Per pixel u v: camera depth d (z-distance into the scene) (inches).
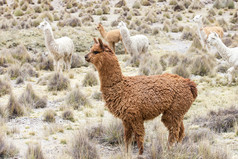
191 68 539.5
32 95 388.2
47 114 325.4
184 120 327.0
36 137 274.1
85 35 862.5
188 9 1307.8
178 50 782.5
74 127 306.5
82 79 530.0
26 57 639.1
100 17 1136.2
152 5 1375.5
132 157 215.3
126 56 694.5
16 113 337.7
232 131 284.2
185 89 218.5
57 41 550.6
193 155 216.7
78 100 381.7
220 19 1072.8
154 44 843.4
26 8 1275.8
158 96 210.4
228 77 467.5
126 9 1278.3
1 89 424.8
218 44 463.5
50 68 605.0
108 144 261.7
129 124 215.6
